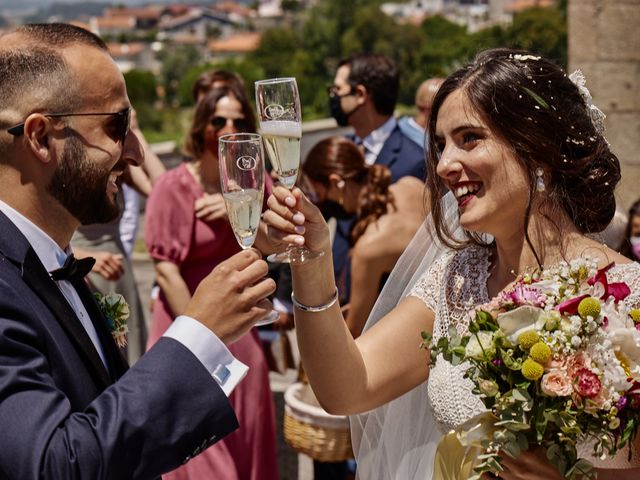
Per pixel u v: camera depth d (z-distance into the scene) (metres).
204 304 1.85
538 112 2.20
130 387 1.75
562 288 2.05
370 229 3.81
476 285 2.45
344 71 5.08
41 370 1.74
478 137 2.24
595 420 1.96
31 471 1.62
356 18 67.06
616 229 2.85
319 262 2.34
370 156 5.07
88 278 4.73
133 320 5.05
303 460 5.07
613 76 6.58
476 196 2.28
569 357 1.96
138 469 1.71
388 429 2.70
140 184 5.03
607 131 6.63
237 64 52.16
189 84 50.22
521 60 2.26
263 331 4.46
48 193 1.88
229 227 4.12
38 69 1.85
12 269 1.82
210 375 1.80
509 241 2.34
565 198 2.28
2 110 1.84
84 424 1.69
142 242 9.27
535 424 1.97
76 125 1.86
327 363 2.38
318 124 13.27
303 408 3.87
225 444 3.98
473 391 2.05
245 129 4.16
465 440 2.10
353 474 4.11
